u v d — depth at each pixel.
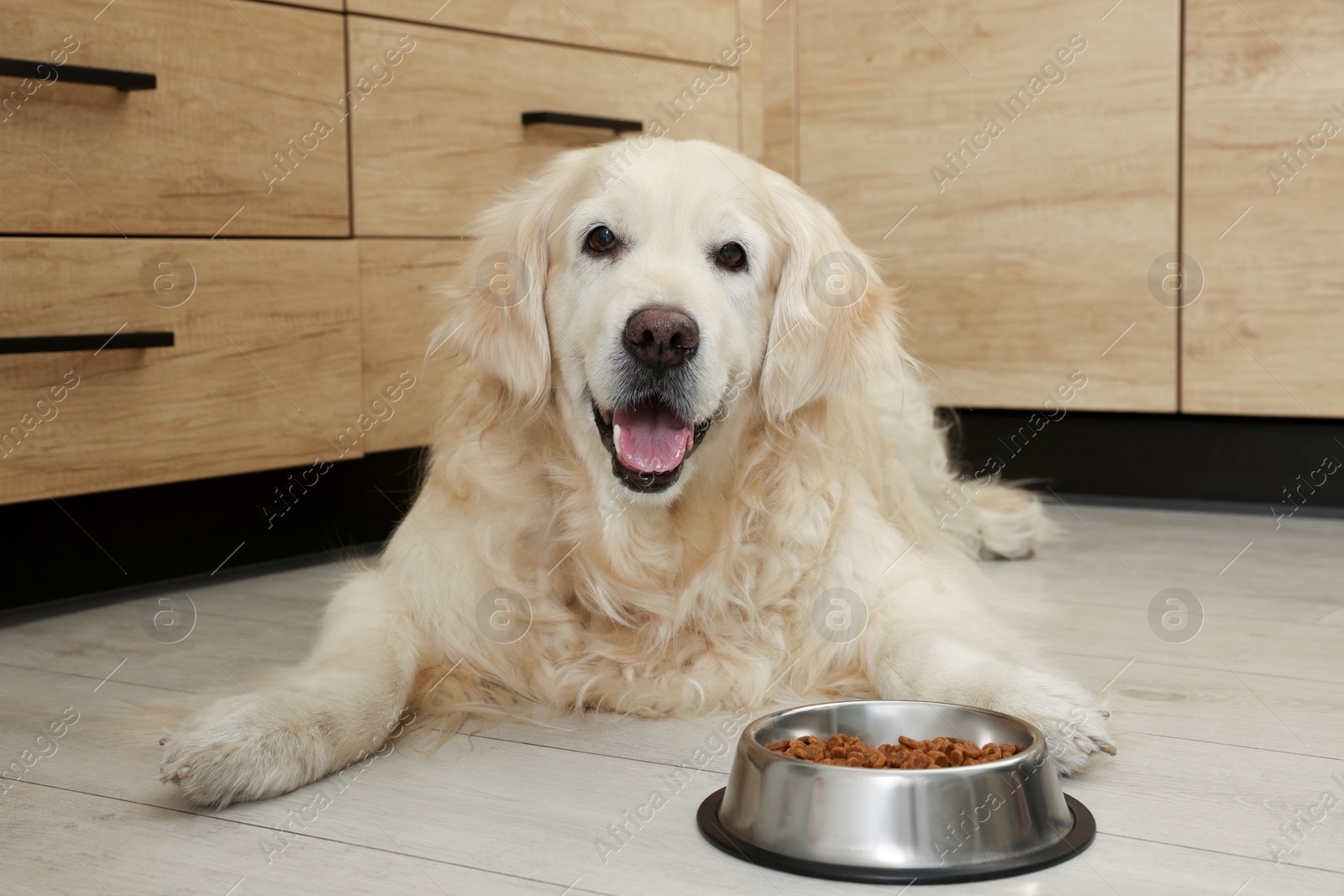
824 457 1.94
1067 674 1.88
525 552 1.88
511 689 1.86
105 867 1.26
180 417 2.56
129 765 1.57
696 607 1.88
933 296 3.76
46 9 2.28
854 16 3.76
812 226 1.96
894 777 1.22
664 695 1.82
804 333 1.91
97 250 2.39
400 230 2.93
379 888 1.21
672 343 1.69
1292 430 3.33
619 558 1.85
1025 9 3.49
